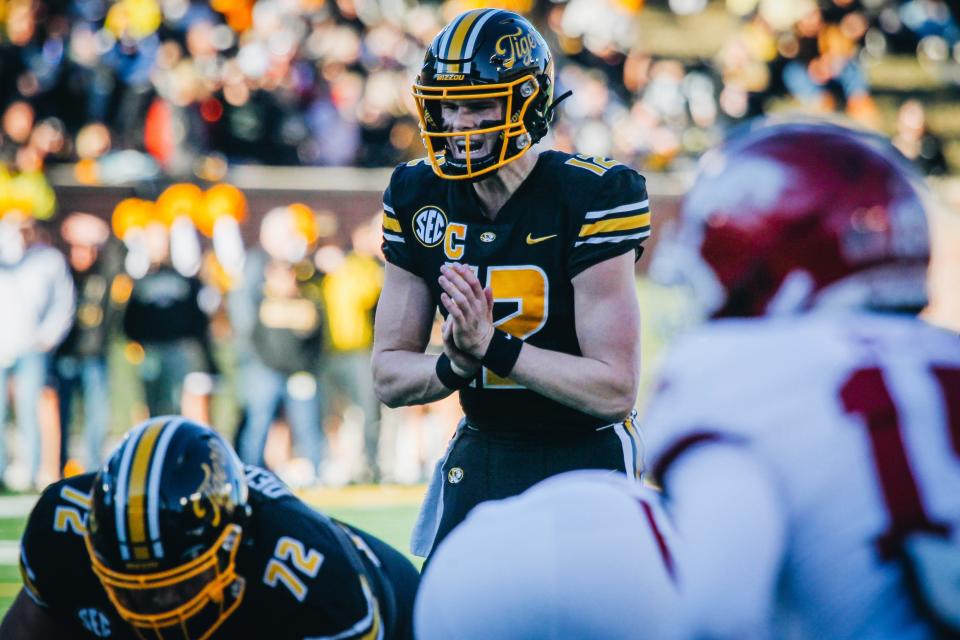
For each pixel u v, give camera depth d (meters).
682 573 4.80
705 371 5.07
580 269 9.88
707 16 49.88
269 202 34.19
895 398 4.90
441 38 9.77
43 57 37.78
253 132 37.12
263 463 29.97
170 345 29.66
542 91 9.95
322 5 40.19
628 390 9.76
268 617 8.20
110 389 32.31
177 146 35.06
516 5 42.81
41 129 36.59
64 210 32.78
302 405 29.83
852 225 5.07
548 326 10.05
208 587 7.88
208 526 7.75
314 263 29.97
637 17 49.12
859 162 5.14
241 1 39.72
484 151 9.71
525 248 10.02
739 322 5.22
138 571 7.71
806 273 5.11
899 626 4.80
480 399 10.30
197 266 30.45
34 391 29.53
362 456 30.66
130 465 7.78
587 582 4.82
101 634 9.04
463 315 9.22
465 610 4.94
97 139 35.88
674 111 42.50
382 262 30.36
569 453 10.19
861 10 47.12
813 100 43.19
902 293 5.16
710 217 5.24
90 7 38.28
